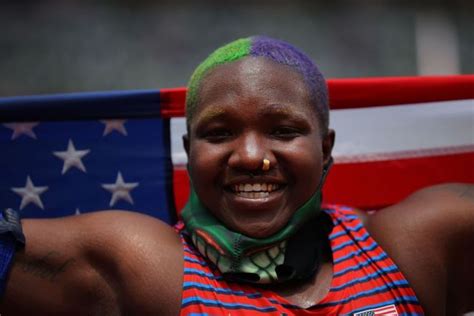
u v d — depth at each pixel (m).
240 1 11.48
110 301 2.19
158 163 2.99
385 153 3.05
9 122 2.93
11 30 10.75
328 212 2.46
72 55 10.88
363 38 11.49
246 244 2.16
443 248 2.27
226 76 2.21
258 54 2.25
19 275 2.16
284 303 2.09
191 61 11.18
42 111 2.94
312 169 2.23
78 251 2.21
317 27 11.48
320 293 2.18
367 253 2.23
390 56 11.33
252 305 2.08
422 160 3.04
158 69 11.09
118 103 2.98
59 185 2.95
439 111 3.05
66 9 10.98
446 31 11.30
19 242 2.16
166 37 11.23
